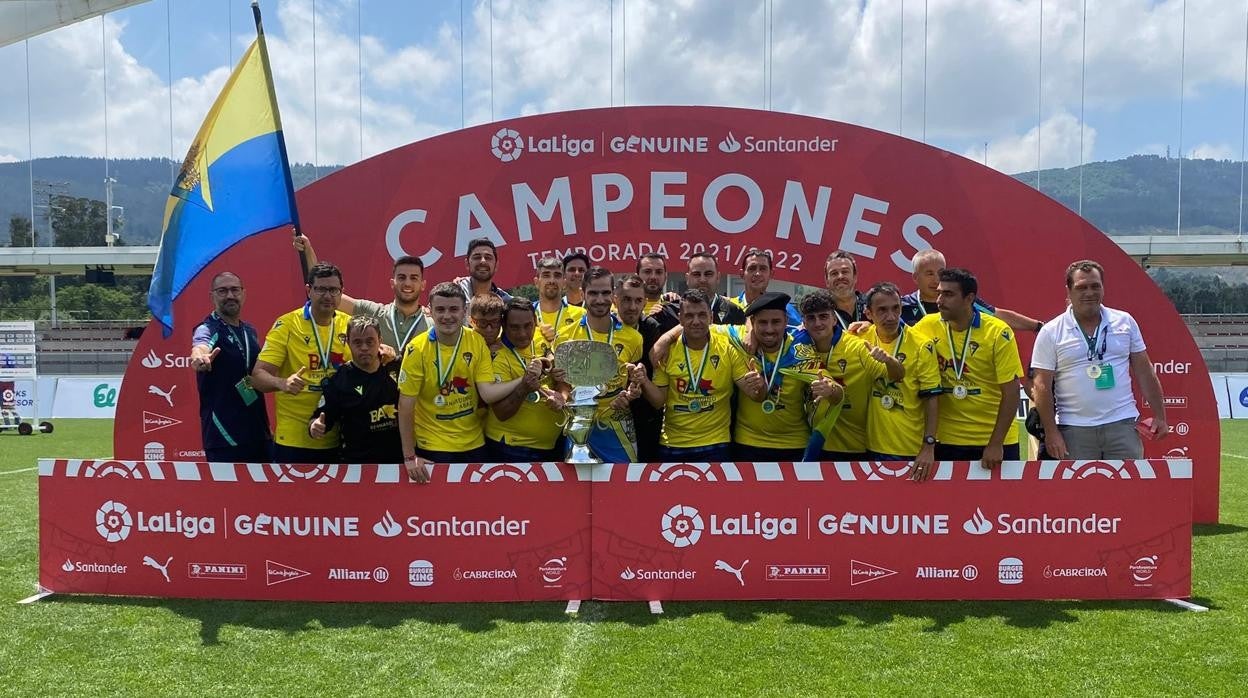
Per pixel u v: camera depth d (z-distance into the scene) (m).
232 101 5.34
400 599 4.43
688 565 4.39
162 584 4.55
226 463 4.50
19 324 13.89
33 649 3.84
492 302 4.55
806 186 7.02
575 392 4.28
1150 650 3.74
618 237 7.09
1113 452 4.93
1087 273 4.88
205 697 3.33
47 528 4.62
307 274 5.49
